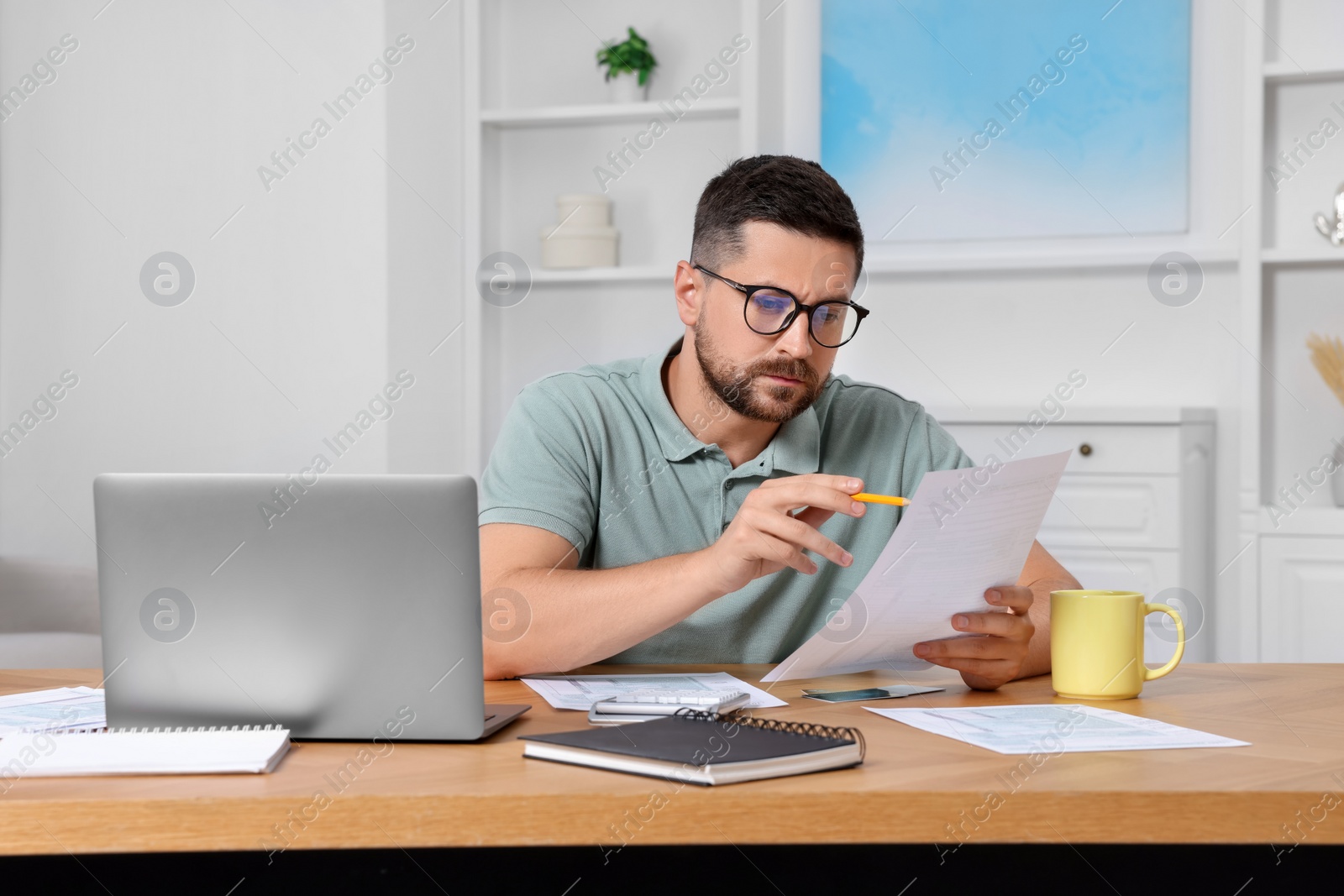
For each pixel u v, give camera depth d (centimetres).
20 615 256
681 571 115
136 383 311
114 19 310
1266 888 93
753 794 74
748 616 142
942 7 299
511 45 329
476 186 316
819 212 127
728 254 130
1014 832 75
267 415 302
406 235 301
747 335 129
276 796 75
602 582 118
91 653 238
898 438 157
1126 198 290
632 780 78
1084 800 74
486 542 133
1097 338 294
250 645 91
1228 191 283
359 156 296
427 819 75
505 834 75
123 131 310
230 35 304
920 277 304
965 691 115
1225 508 284
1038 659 123
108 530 91
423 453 308
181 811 75
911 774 79
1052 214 295
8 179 316
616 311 324
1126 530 258
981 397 301
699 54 316
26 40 314
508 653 119
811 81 307
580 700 108
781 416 132
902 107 302
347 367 297
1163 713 103
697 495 147
